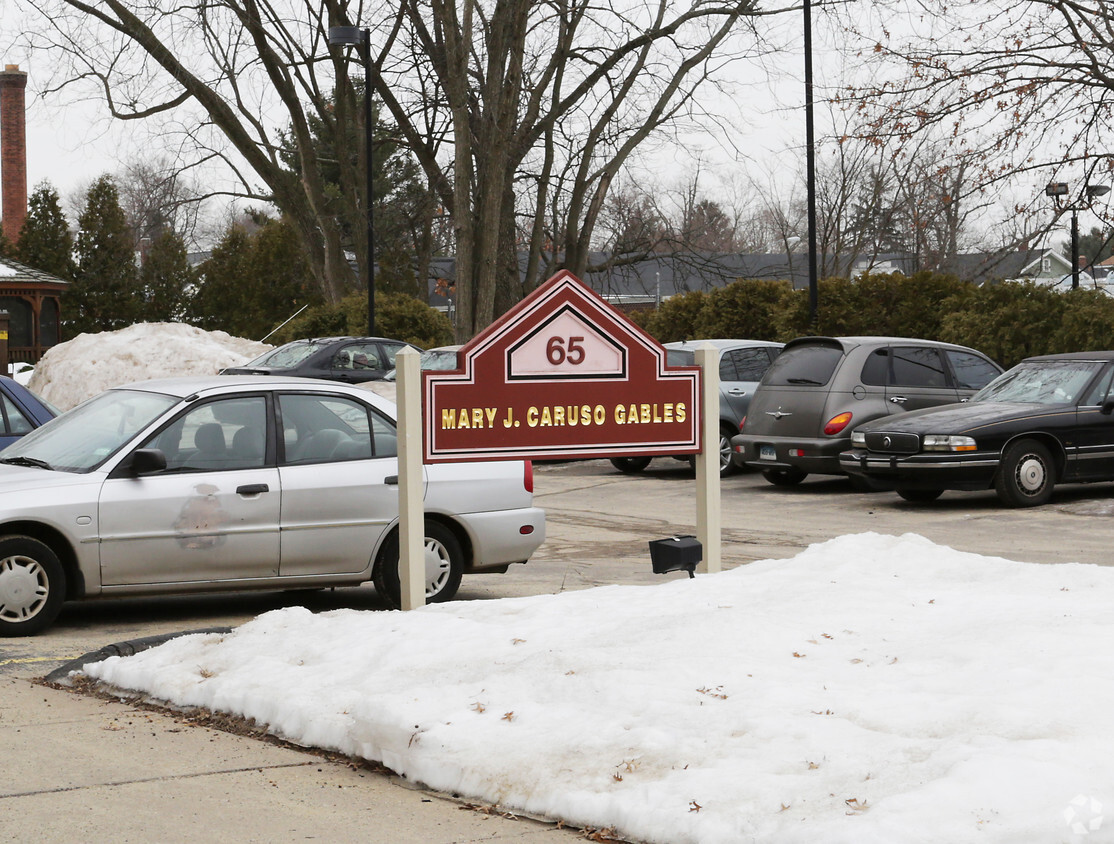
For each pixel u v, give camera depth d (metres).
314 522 9.14
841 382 17.34
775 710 4.95
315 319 34.19
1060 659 5.38
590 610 7.01
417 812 4.73
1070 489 17.28
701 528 8.47
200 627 8.91
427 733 5.12
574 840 4.35
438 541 9.53
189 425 8.99
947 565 7.73
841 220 50.09
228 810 4.79
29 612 8.47
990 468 15.18
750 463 18.20
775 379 18.06
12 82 70.06
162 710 6.38
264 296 58.00
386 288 51.47
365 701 5.45
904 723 4.73
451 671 5.92
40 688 7.00
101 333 36.38
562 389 8.02
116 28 30.83
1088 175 19.59
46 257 56.78
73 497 8.52
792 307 26.16
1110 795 3.91
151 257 59.16
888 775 4.22
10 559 8.41
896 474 15.46
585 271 38.06
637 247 41.25
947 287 24.67
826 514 15.42
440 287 58.16
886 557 8.00
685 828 4.11
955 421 15.31
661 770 4.57
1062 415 15.46
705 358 8.35
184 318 59.53
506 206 34.12
